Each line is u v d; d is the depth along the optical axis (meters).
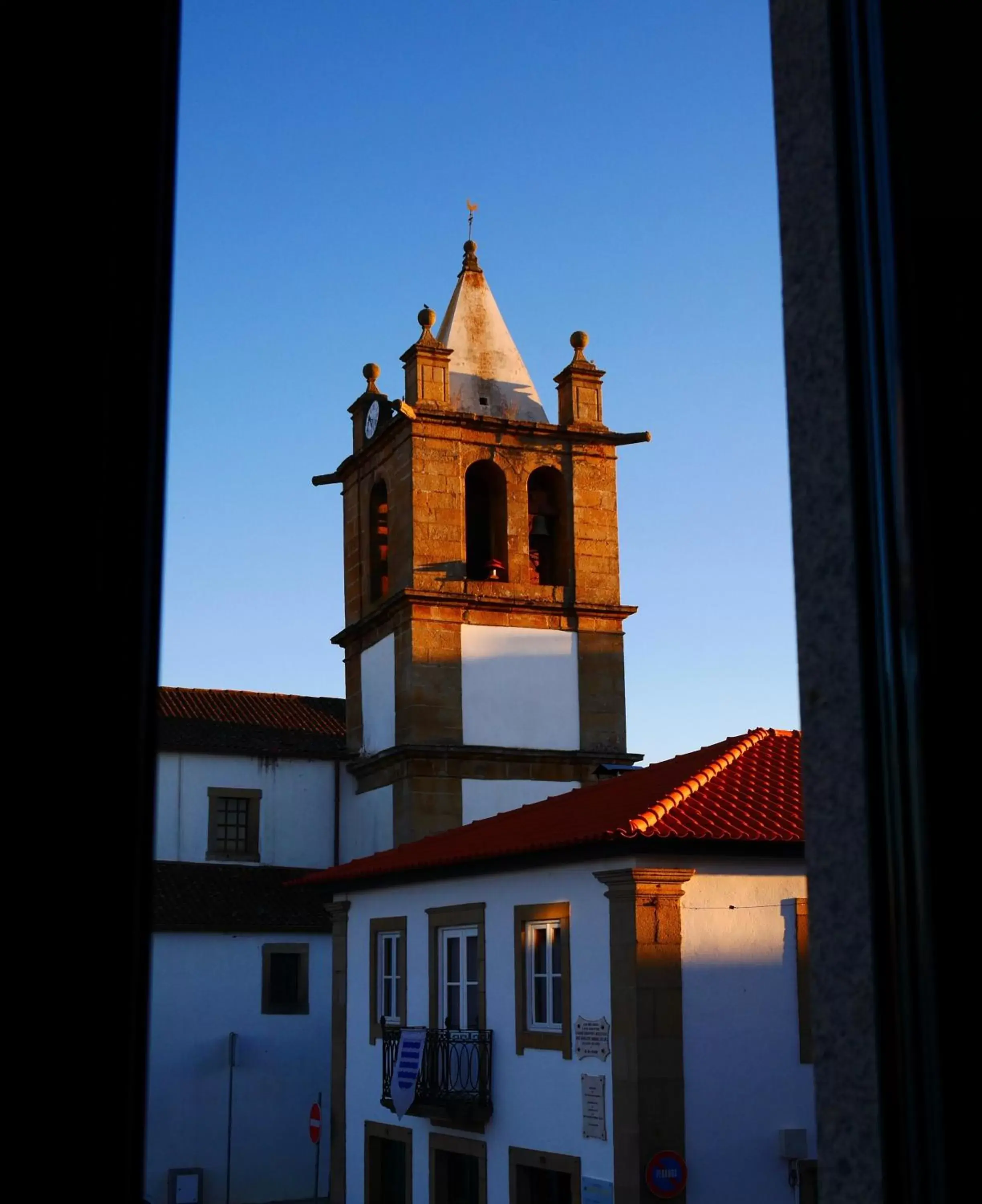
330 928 38.69
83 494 1.66
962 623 2.31
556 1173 22.03
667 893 20.36
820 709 2.62
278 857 41.97
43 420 1.65
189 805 41.31
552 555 42.78
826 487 2.64
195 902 38.47
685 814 21.09
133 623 1.69
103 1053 1.60
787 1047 20.59
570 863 21.84
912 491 2.34
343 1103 28.61
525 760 40.34
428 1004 25.69
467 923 24.64
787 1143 20.12
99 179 1.71
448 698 39.91
